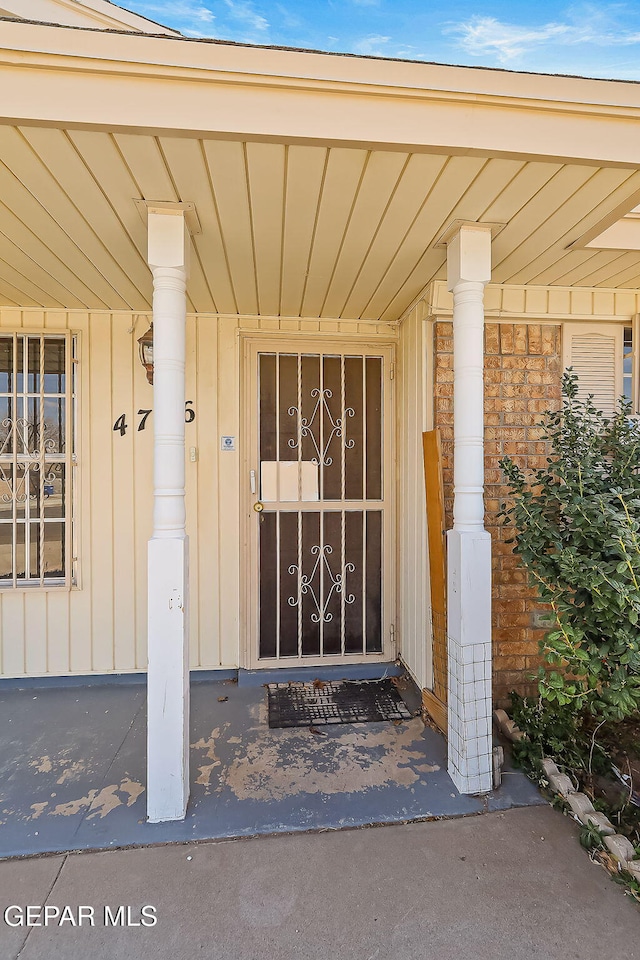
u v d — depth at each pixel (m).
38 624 2.89
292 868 1.58
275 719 2.53
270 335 3.05
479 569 1.96
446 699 2.36
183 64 1.32
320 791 1.95
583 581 1.78
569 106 1.47
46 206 1.74
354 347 3.14
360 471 3.17
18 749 2.24
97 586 2.93
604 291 2.70
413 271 2.33
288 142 1.41
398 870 1.58
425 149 1.45
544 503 2.15
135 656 2.97
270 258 2.18
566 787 1.90
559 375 2.72
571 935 1.36
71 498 2.90
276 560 3.08
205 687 2.91
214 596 3.02
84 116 1.32
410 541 2.92
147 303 2.81
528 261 2.30
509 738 2.32
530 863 1.61
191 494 2.99
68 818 1.79
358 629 3.17
